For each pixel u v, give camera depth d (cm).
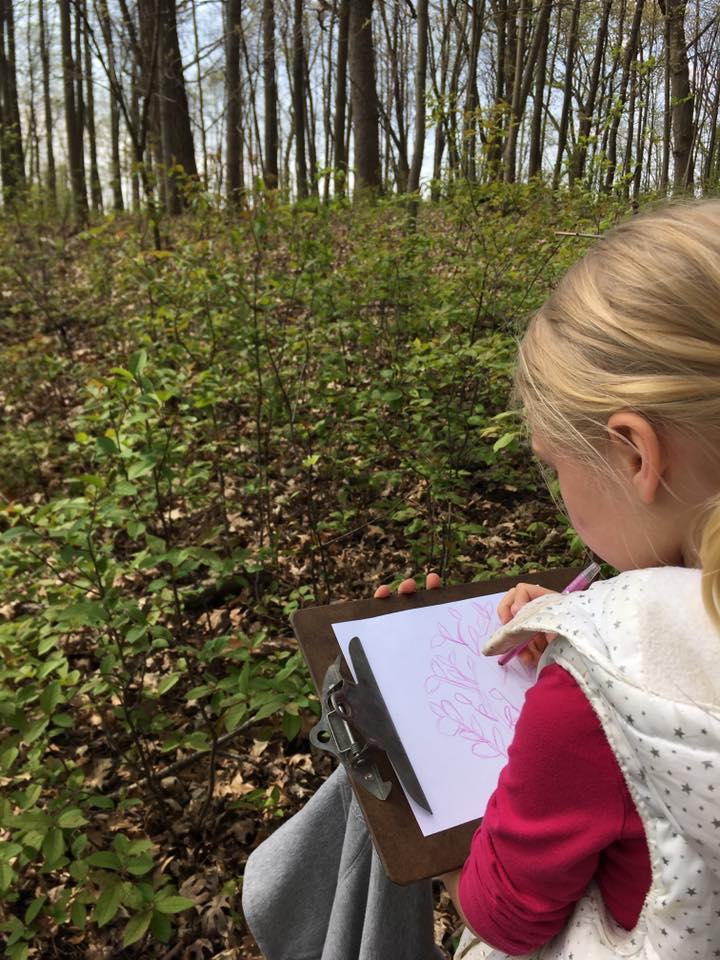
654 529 67
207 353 397
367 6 1034
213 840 238
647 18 1084
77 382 547
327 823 129
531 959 80
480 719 103
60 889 226
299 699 202
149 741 269
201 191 593
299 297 449
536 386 71
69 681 224
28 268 878
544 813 68
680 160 809
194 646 294
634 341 61
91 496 222
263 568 324
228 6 1317
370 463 364
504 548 340
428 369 356
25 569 262
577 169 583
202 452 389
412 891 119
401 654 109
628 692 60
